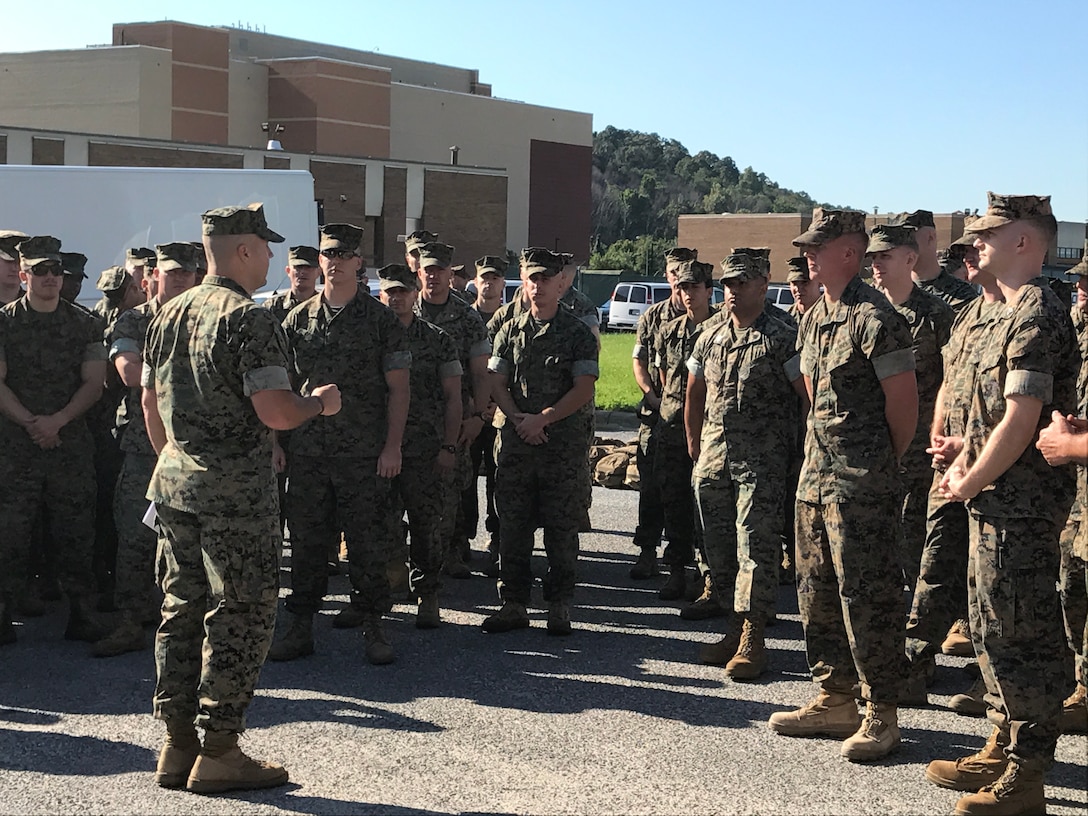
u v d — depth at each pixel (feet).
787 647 21.71
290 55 208.44
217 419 14.60
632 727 17.30
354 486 20.58
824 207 16.35
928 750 16.42
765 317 20.33
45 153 117.70
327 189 146.30
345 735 16.90
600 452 40.88
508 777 15.33
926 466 20.02
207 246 15.38
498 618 22.67
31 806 14.29
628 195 422.82
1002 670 14.02
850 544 15.90
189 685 15.03
